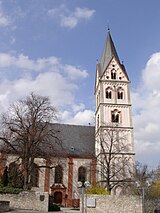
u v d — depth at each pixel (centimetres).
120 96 6700
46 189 5781
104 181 5131
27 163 4381
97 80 7131
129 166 5575
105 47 7394
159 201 3378
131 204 3288
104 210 3288
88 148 6606
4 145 4597
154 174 5184
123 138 5950
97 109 6894
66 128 6994
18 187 4156
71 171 6050
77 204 5756
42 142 4834
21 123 4566
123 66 7050
